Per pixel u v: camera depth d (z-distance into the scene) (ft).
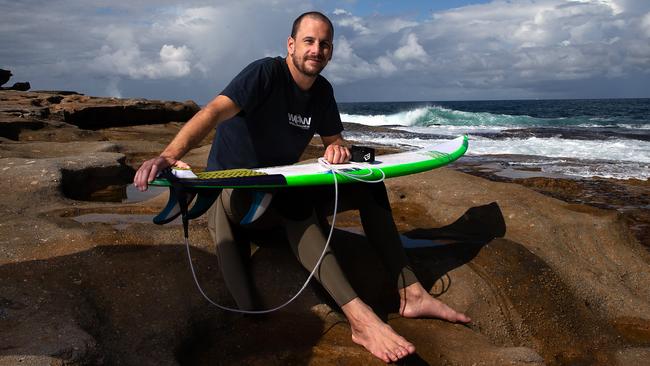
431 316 10.13
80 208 13.93
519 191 15.74
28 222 12.00
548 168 35.14
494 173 32.42
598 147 50.03
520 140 57.62
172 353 8.57
